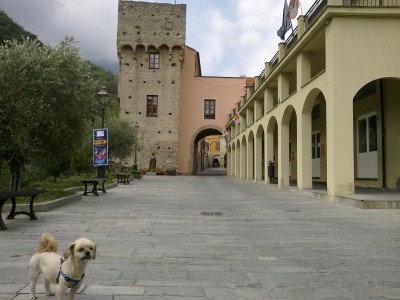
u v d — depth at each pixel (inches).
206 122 1957.4
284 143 843.4
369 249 256.4
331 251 250.8
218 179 1385.3
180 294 166.9
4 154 460.1
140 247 256.7
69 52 522.0
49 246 162.6
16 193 326.0
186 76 1968.5
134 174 1317.7
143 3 1871.3
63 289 141.9
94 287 174.6
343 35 555.2
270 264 218.7
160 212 434.3
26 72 455.8
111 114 1406.3
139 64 1875.0
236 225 351.6
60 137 527.8
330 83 558.3
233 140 1702.8
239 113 1422.2
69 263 142.5
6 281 182.7
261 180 1123.3
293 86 1032.2
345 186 544.1
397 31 557.6
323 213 430.6
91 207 470.6
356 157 781.9
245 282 184.7
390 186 669.3
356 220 380.2
